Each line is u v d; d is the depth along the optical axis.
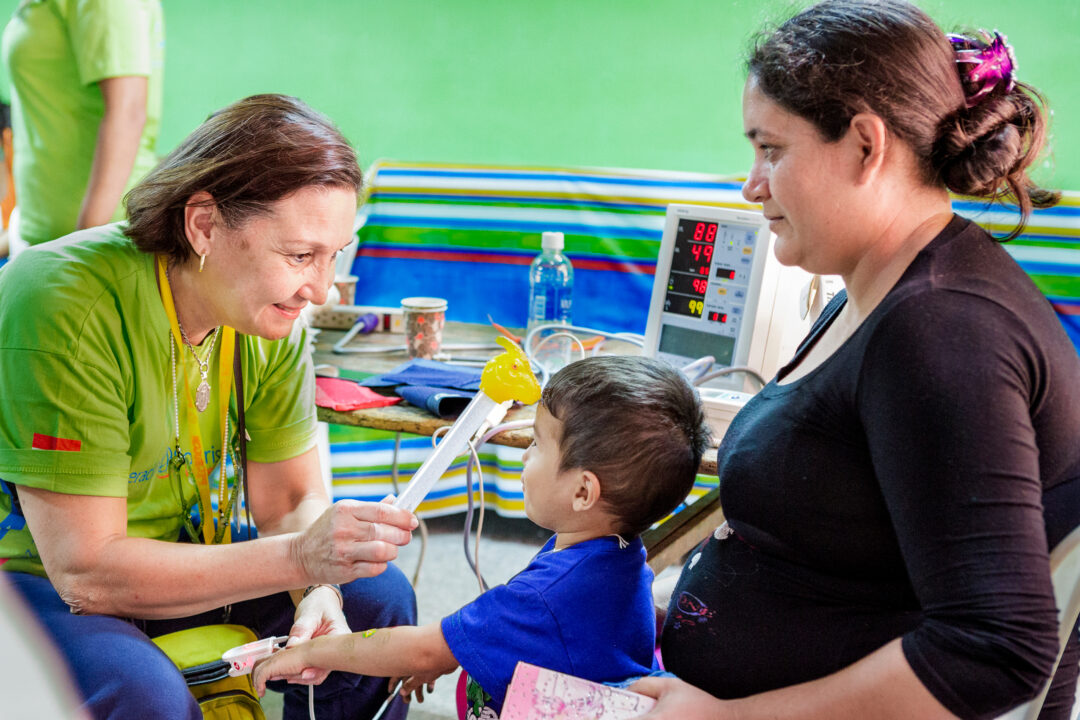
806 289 1.50
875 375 0.77
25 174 2.26
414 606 1.44
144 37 2.16
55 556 1.11
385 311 2.00
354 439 2.47
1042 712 0.94
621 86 2.25
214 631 1.23
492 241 2.38
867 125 0.79
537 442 1.08
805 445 0.86
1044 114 0.85
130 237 1.14
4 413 1.09
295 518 1.40
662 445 1.01
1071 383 0.77
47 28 2.11
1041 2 1.88
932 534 0.72
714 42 2.16
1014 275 0.79
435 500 2.56
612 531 1.06
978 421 0.70
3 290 1.13
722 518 1.51
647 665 1.05
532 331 1.85
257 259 1.08
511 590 1.02
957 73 0.81
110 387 1.13
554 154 2.34
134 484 1.25
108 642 1.07
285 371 1.38
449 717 1.84
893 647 0.77
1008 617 0.69
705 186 2.20
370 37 2.37
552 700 0.92
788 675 0.91
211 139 1.08
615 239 2.28
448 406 1.50
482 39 2.31
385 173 2.41
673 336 1.73
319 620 1.25
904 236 0.83
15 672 0.36
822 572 0.89
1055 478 0.79
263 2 2.39
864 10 0.81
